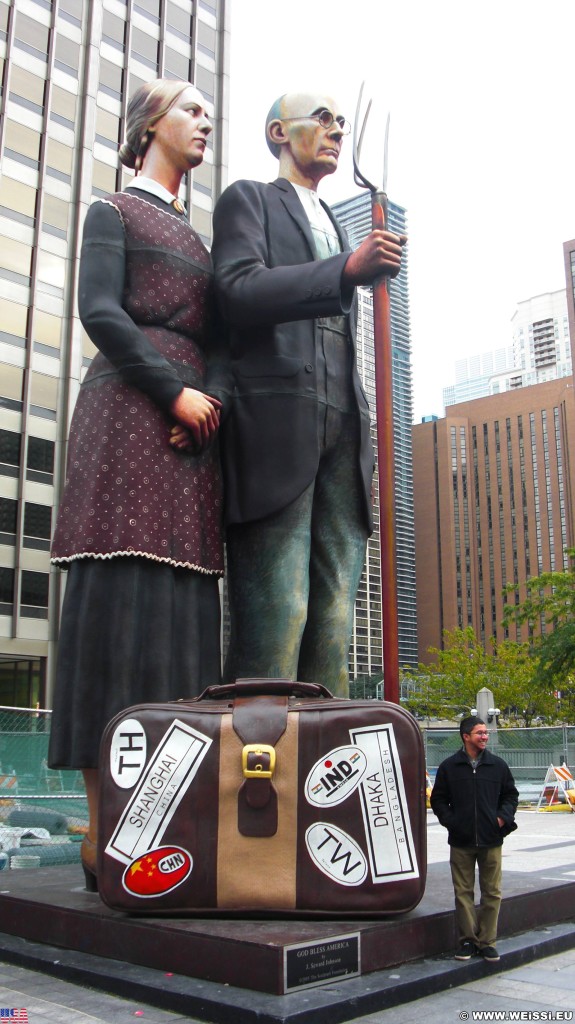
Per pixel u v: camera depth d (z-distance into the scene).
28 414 33.16
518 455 126.44
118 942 4.61
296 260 6.69
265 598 6.26
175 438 5.98
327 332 6.81
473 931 4.68
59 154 35.41
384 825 4.54
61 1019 3.90
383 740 4.62
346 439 6.86
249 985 4.01
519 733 24.02
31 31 35.12
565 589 28.23
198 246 6.55
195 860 4.52
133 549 5.68
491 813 4.75
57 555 5.91
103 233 6.10
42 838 10.01
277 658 6.22
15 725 10.77
